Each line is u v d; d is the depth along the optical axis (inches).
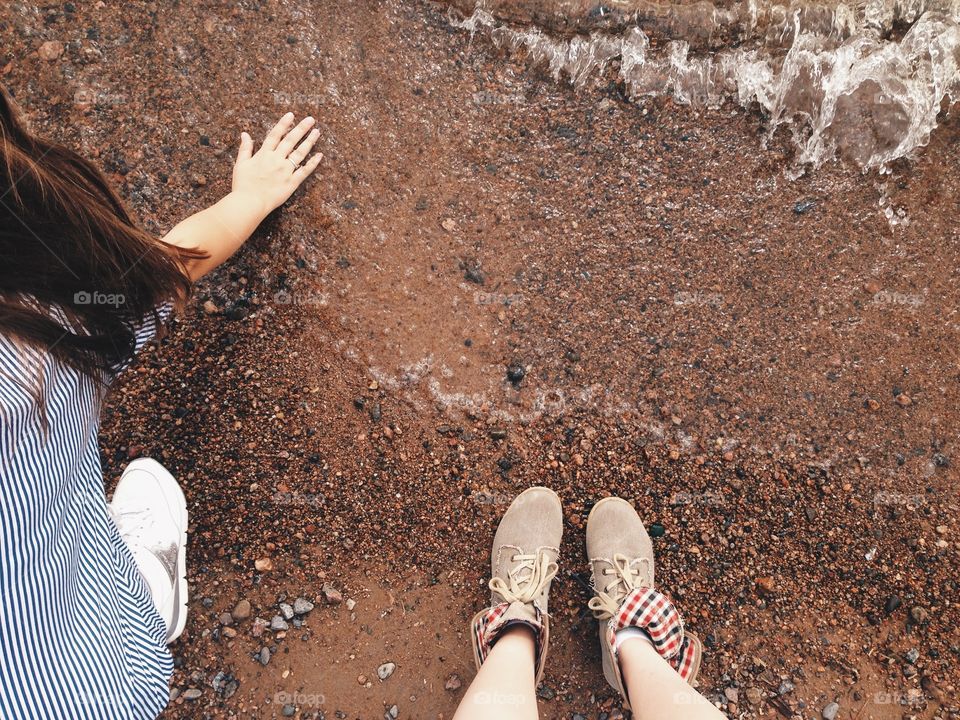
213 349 75.7
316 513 76.1
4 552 32.0
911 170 76.4
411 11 79.0
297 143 75.9
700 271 78.1
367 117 77.8
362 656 74.1
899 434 76.0
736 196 78.1
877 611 74.6
